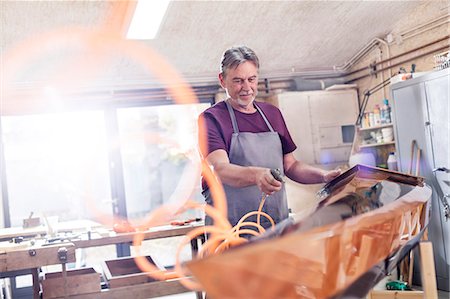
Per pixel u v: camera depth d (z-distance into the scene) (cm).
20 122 552
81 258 586
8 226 541
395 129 470
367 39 599
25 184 558
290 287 98
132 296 306
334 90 624
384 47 593
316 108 616
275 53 591
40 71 522
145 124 705
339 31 570
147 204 746
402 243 157
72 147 571
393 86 469
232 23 513
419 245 168
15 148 552
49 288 299
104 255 599
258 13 505
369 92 616
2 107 535
